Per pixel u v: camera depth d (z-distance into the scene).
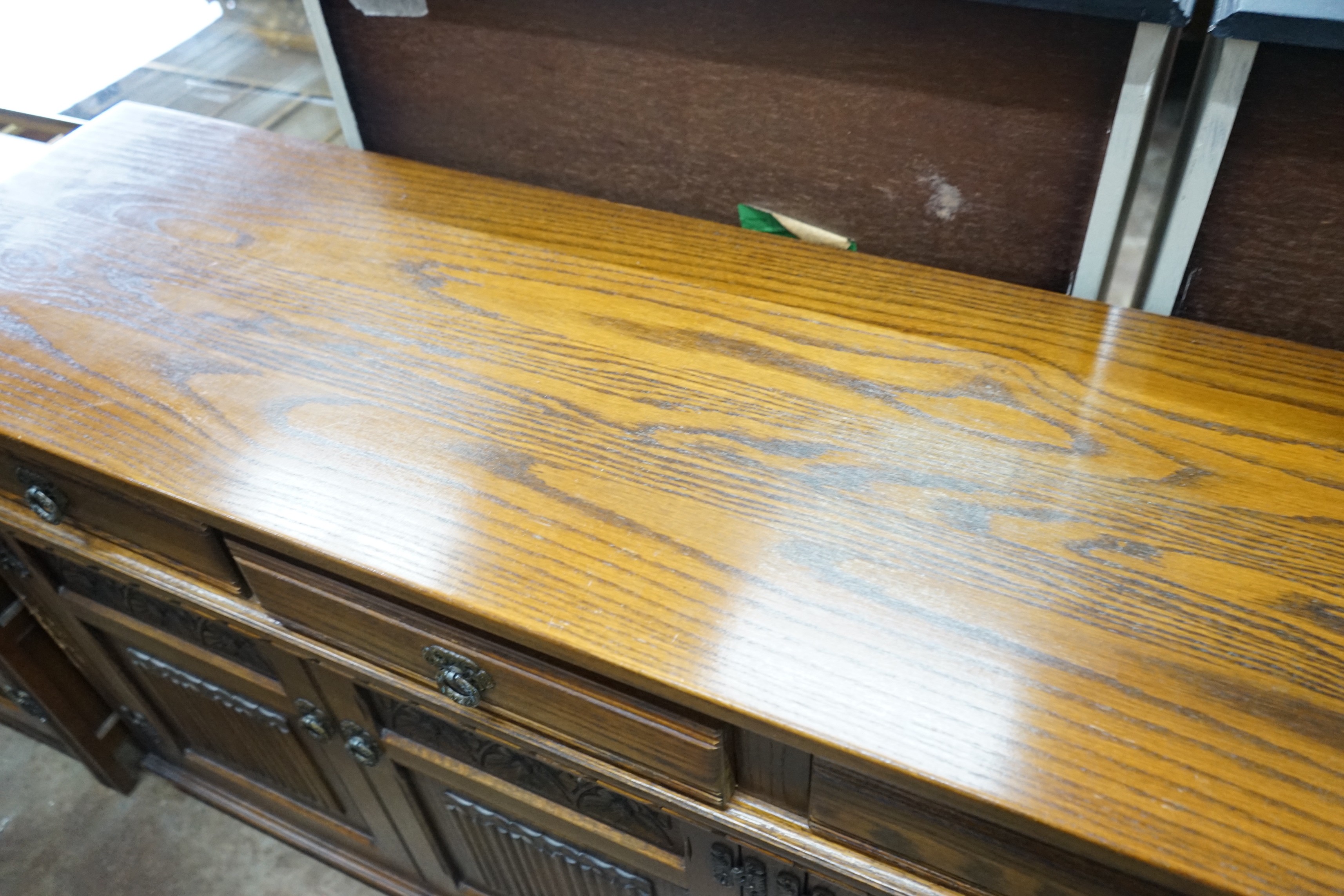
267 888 1.12
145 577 0.69
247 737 0.92
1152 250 0.63
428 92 0.79
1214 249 0.61
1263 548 0.49
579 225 0.72
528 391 0.60
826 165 0.69
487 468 0.55
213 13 0.97
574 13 0.68
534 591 0.49
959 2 0.57
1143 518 0.50
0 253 0.72
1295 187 0.56
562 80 0.73
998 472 0.53
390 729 0.73
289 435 0.58
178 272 0.70
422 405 0.59
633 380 0.60
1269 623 0.46
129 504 0.63
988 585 0.48
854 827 0.52
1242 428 0.54
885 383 0.59
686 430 0.57
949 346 0.61
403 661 0.61
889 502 0.52
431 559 0.51
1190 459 0.53
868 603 0.48
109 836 1.17
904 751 0.42
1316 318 0.61
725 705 0.44
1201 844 0.39
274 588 0.61
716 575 0.49
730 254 0.69
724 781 0.54
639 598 0.49
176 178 0.79
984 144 0.63
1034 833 0.41
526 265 0.69
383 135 0.85
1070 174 0.62
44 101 1.04
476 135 0.80
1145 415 0.55
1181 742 0.42
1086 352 0.60
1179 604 0.47
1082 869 0.45
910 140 0.65
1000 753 0.42
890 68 0.62
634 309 0.65
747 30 0.64
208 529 0.61
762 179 0.72
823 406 0.57
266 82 0.99
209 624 0.74
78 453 0.57
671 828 0.63
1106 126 0.59
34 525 0.73
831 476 0.54
